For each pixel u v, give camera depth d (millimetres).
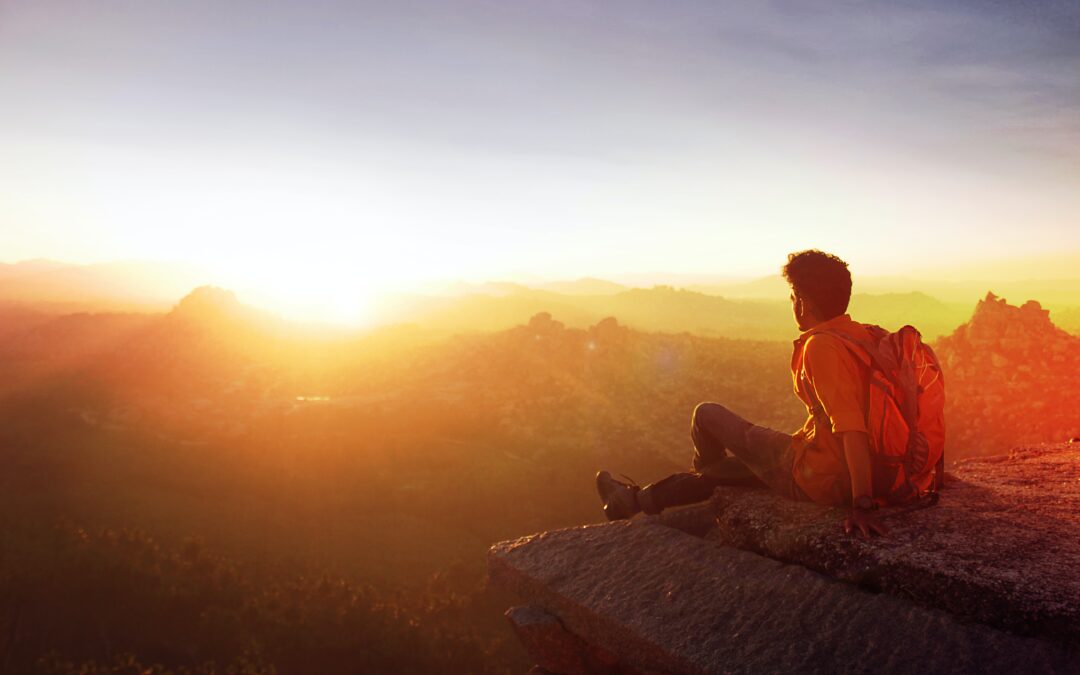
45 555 49312
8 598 43688
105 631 42531
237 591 48156
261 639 42156
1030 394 74000
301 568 60781
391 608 46875
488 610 51406
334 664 40406
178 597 45812
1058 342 84375
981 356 84125
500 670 42625
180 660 40625
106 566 48156
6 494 75188
